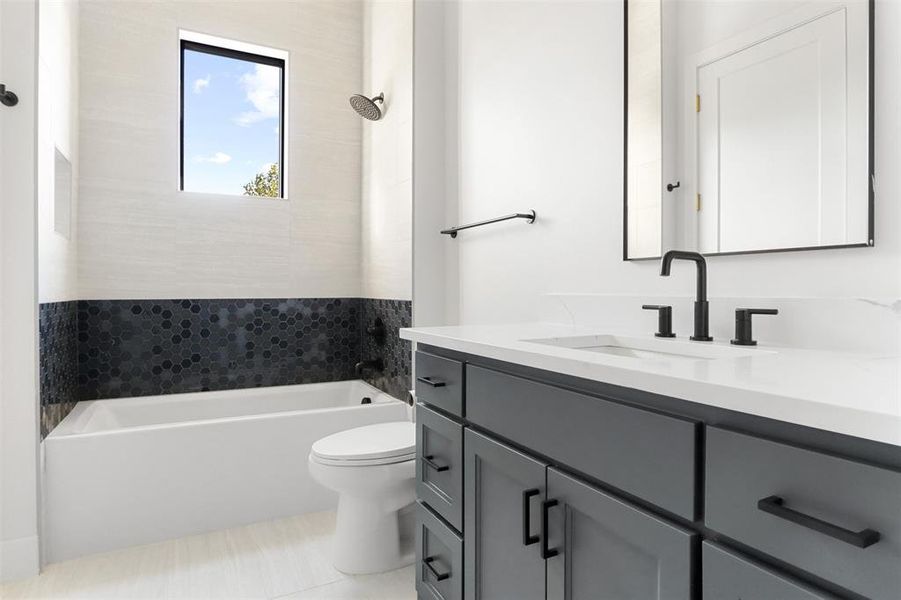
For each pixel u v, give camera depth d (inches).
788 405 24.1
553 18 77.2
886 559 21.0
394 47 114.6
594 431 35.6
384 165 120.0
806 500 23.8
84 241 107.1
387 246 118.2
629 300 62.0
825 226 44.2
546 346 44.6
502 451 45.1
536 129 80.9
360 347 134.4
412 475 74.1
